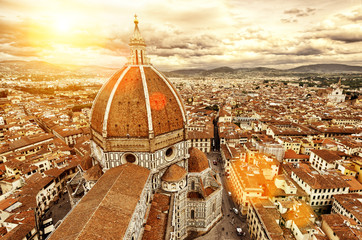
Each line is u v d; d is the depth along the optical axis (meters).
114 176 61.12
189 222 85.94
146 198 64.81
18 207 84.31
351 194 95.69
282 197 98.31
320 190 98.06
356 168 113.12
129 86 69.06
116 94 68.50
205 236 84.94
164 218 64.19
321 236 72.88
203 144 166.62
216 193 88.06
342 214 89.88
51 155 129.88
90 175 73.38
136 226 52.09
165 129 71.06
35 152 142.62
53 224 91.56
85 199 53.25
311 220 82.62
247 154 142.88
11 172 114.00
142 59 76.69
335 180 101.44
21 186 107.50
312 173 108.81
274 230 72.94
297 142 151.75
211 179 92.94
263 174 114.88
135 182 60.16
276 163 119.38
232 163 119.19
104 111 69.00
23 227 73.31
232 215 98.50
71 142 179.12
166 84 76.19
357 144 136.00
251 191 94.75
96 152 78.75
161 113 70.31
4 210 81.75
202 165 87.12
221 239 84.00
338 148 139.50
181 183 76.38
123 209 48.38
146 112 66.94
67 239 38.06
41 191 97.75
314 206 100.25
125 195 53.28
